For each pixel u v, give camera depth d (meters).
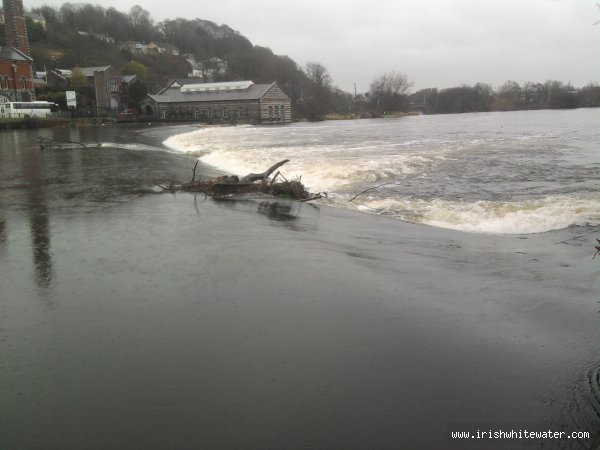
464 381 5.06
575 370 5.29
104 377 5.13
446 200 14.83
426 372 5.22
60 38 151.62
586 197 14.16
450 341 5.92
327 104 148.12
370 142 37.84
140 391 4.88
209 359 5.46
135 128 73.94
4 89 86.81
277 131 63.00
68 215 12.91
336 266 8.66
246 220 12.35
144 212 13.27
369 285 7.75
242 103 113.94
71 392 4.88
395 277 8.16
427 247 10.08
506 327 6.34
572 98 148.88
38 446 4.16
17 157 28.83
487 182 17.78
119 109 122.06
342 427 4.36
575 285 7.86
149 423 4.42
